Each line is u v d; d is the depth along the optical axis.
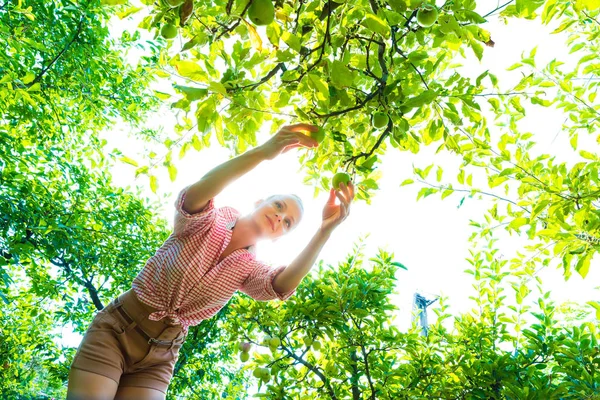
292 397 5.50
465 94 2.42
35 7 7.04
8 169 6.91
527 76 2.48
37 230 6.08
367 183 2.74
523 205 3.41
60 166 8.85
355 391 5.47
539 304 5.16
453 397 5.15
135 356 2.12
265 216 2.31
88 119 9.26
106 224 9.20
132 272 9.80
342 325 5.31
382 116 2.28
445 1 2.05
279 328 5.42
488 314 5.72
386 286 5.86
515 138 3.57
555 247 3.10
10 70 5.85
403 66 2.42
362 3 1.96
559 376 4.82
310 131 2.14
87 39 7.76
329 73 2.10
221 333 10.56
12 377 11.23
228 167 1.99
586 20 3.46
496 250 5.57
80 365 2.00
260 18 1.72
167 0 1.91
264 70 2.63
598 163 3.16
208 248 2.12
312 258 2.38
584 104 3.44
